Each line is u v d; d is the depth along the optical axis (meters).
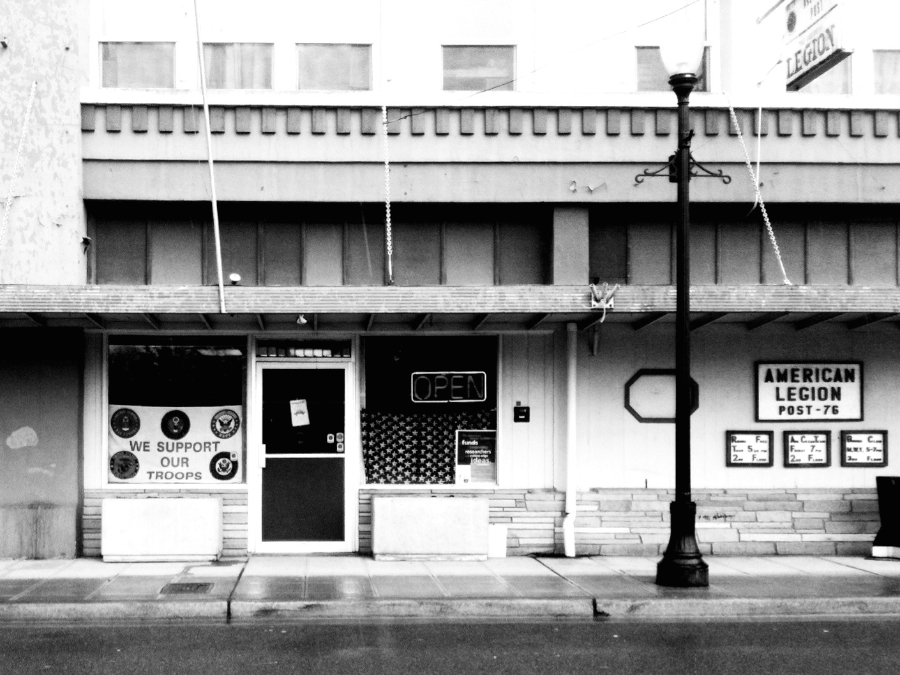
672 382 13.19
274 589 10.40
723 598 10.06
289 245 12.93
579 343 13.14
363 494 12.84
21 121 12.25
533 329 13.08
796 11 12.76
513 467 13.00
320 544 12.83
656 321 12.86
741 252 13.26
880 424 13.30
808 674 7.65
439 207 12.98
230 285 12.47
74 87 12.38
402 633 9.02
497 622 9.53
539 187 12.80
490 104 12.76
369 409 13.02
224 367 12.92
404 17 13.09
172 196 12.56
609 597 10.07
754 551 12.98
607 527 12.88
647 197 12.85
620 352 13.16
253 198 12.61
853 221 13.31
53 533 12.23
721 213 13.23
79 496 12.39
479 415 13.13
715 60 13.27
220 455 12.88
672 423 13.16
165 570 11.48
